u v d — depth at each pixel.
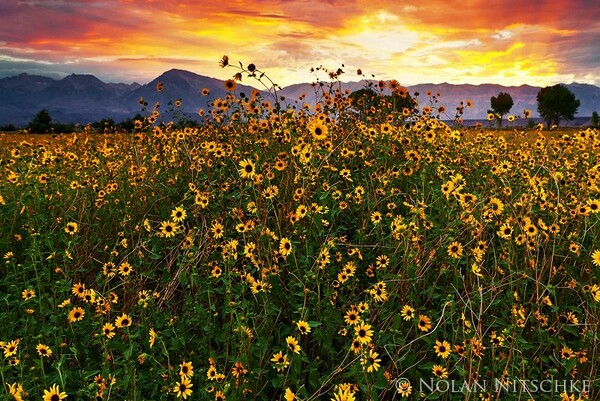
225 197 5.93
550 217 5.64
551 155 8.16
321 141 6.60
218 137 8.01
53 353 3.98
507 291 4.38
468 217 4.64
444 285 4.78
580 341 4.04
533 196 5.41
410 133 7.70
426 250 4.63
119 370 3.53
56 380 3.54
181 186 7.14
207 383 3.58
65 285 4.48
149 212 6.56
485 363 3.91
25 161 7.30
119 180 7.66
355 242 5.37
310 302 4.30
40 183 6.51
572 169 7.52
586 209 4.87
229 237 5.31
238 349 3.86
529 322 4.32
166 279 4.89
